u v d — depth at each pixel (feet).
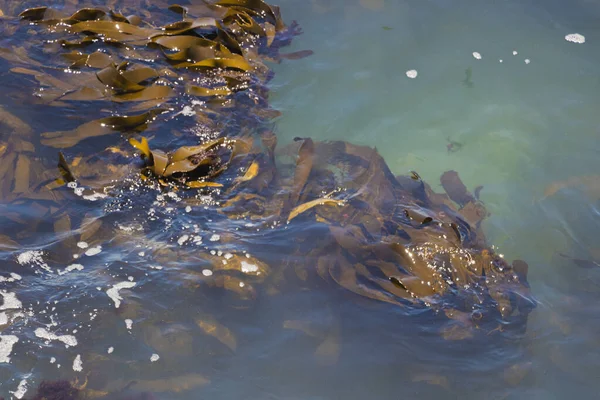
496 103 17.44
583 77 18.37
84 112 15.43
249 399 10.11
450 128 16.67
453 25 20.12
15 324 10.77
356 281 11.94
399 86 17.75
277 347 10.87
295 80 17.60
